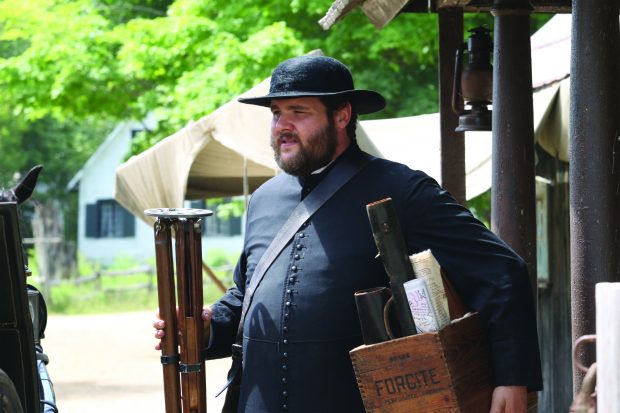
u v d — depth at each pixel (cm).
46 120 4922
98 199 5053
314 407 397
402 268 372
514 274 378
